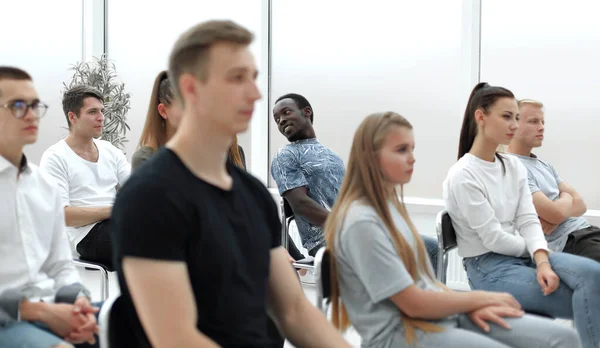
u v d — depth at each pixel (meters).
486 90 2.81
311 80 5.52
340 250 2.01
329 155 3.82
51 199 2.18
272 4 5.64
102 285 3.17
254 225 1.51
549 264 2.56
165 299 1.32
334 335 1.62
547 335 1.99
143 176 1.37
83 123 3.54
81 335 1.90
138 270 1.32
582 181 4.61
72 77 6.25
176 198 1.36
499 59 4.82
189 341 1.32
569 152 4.64
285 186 3.68
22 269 2.05
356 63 5.31
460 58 4.93
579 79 4.57
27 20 6.18
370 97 5.28
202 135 1.44
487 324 2.04
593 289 2.41
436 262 2.71
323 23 5.42
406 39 5.11
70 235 3.26
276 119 3.87
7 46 6.11
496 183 2.77
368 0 5.23
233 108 1.41
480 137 2.80
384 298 1.93
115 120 5.85
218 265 1.40
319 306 1.97
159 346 1.32
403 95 5.15
